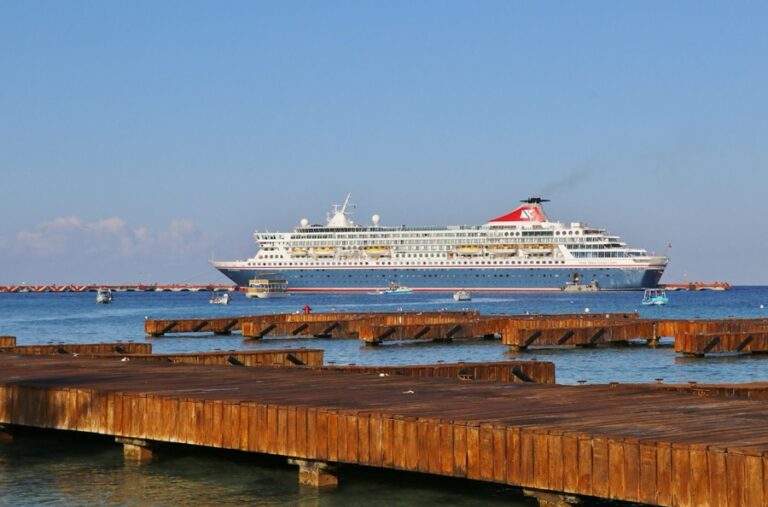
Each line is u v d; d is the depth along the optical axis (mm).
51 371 35406
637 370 56000
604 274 196000
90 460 28578
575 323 80875
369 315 88375
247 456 28547
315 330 82812
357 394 27469
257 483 25625
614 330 72125
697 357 63094
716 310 152250
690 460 18625
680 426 21234
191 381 31359
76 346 54156
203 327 88625
